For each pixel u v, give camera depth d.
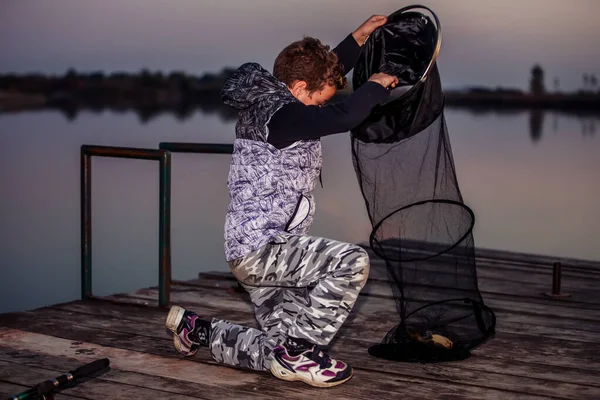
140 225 8.75
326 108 3.11
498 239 8.18
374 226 3.76
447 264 3.82
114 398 3.29
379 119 3.57
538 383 3.51
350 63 3.68
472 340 3.87
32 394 3.04
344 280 3.19
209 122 20.55
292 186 3.23
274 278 3.27
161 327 4.36
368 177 3.71
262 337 3.53
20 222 9.07
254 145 3.21
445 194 3.73
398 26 3.61
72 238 8.44
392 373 3.60
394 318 4.64
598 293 5.42
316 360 3.39
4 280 6.94
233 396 3.31
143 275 6.89
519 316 4.75
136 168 12.36
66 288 6.71
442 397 3.32
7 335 4.19
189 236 8.27
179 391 3.37
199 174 11.84
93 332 4.25
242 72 3.25
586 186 11.38
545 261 6.47
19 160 13.21
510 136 17.64
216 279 5.77
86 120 21.50
